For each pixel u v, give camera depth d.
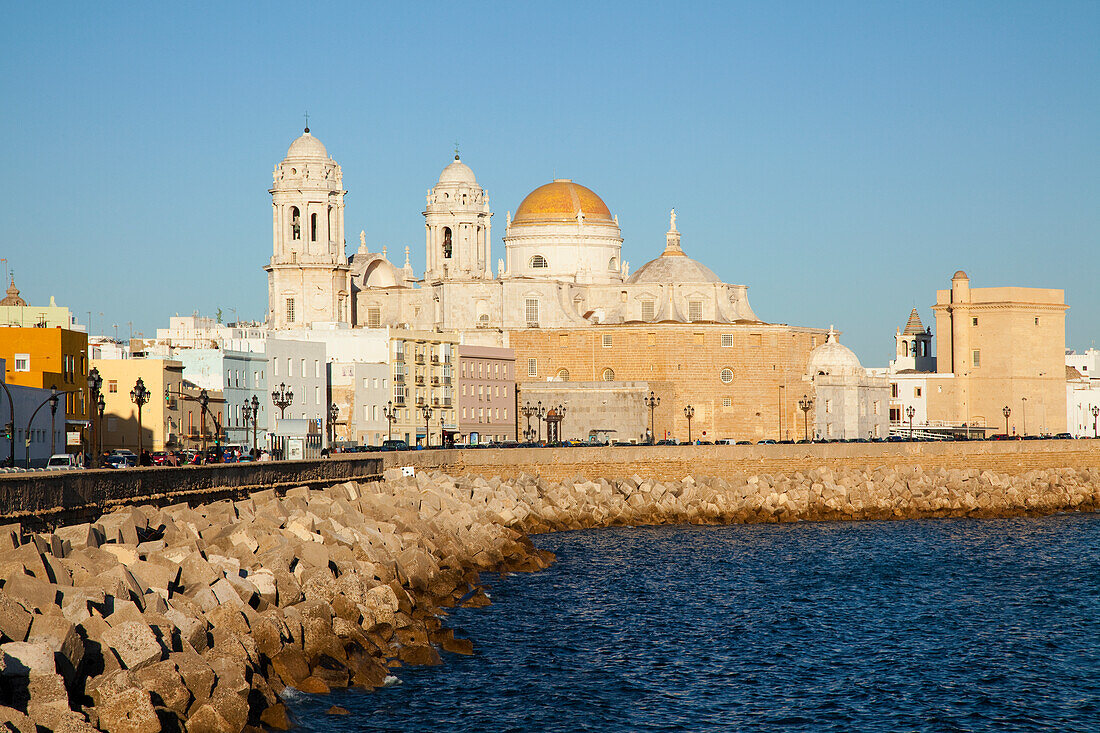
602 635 82.56
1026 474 176.38
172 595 59.84
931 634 85.31
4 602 49.84
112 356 166.25
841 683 72.75
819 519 153.25
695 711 66.94
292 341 186.62
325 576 71.31
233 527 78.38
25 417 125.12
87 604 53.38
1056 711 68.12
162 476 86.88
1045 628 87.56
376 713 62.62
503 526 120.75
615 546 124.69
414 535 95.50
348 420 194.50
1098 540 134.88
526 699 67.31
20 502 68.75
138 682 50.41
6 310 166.25
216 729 51.62
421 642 73.75
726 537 133.62
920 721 66.06
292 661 62.31
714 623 87.44
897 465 176.38
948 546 128.88
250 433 173.50
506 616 87.00
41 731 46.38
